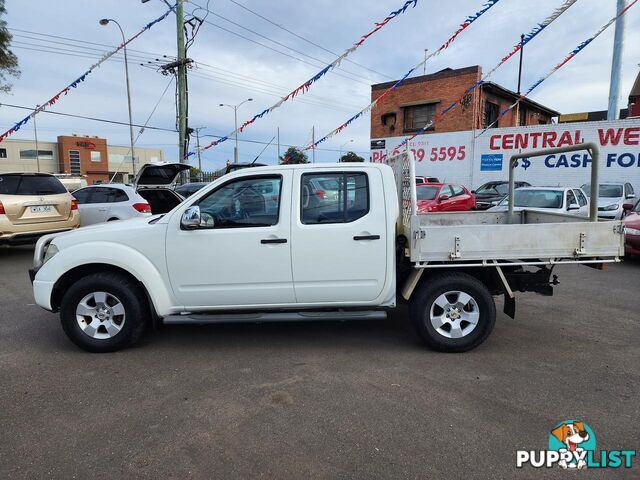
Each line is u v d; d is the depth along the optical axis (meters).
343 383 3.75
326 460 2.72
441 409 3.31
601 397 3.48
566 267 8.69
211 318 4.35
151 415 3.26
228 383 3.77
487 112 23.97
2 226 8.43
